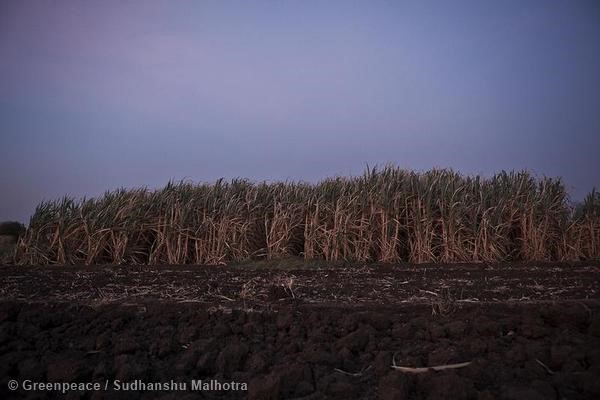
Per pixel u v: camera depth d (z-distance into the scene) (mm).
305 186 14812
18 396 4578
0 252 14609
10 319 6941
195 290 8836
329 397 4418
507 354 5105
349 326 6199
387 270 11109
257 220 14055
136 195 14289
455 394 4242
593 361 4816
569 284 8953
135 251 13562
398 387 4352
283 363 5094
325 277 10164
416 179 13609
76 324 6625
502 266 11586
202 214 13703
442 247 12977
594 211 13250
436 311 6926
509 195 13312
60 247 13062
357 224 13031
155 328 6414
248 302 7785
